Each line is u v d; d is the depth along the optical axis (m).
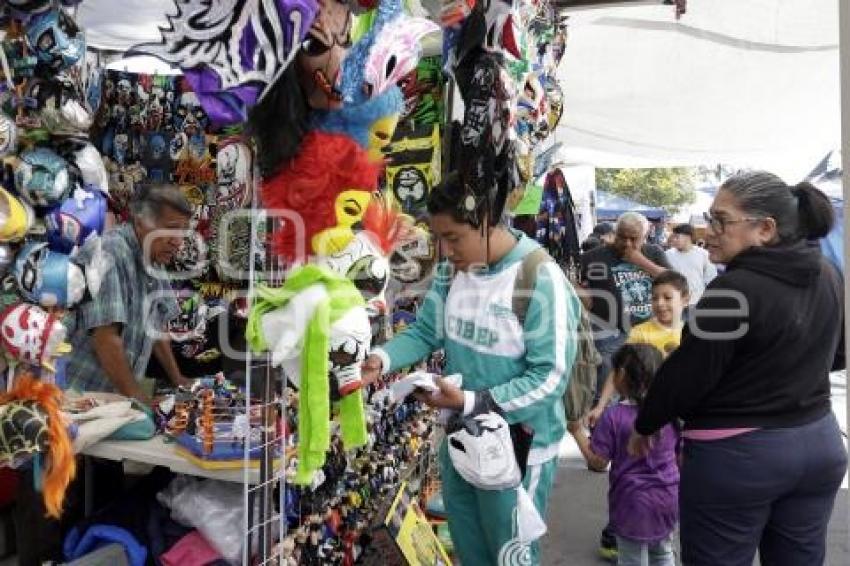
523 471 1.67
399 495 2.26
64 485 1.22
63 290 1.14
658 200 18.56
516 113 1.91
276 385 1.36
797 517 1.78
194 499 1.66
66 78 1.12
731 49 3.68
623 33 3.64
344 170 1.20
